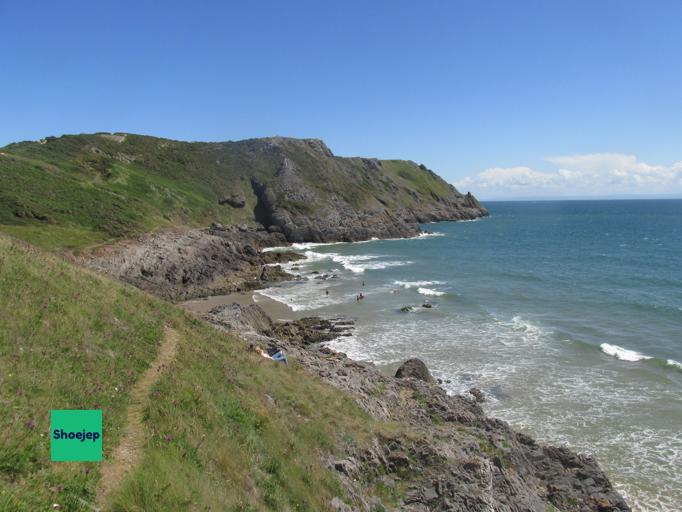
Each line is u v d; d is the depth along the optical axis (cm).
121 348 1355
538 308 4625
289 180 12106
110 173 8925
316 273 6750
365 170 15400
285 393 1720
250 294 5469
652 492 1833
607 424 2331
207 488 906
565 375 2941
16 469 705
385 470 1530
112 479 789
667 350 3325
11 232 5106
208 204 10238
